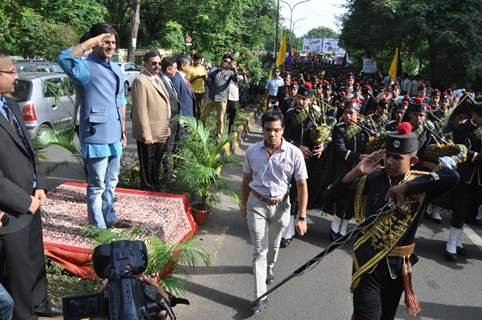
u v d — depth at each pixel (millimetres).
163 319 1803
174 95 6945
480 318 4387
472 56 20688
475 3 20531
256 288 4176
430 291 4840
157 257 3955
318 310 4328
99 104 4516
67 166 8156
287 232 5723
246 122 13227
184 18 30250
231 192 6336
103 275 1877
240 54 21719
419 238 6297
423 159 5309
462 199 5484
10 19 8109
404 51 25594
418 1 21297
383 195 3146
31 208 3012
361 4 27016
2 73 2961
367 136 5746
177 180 6617
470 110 5777
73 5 21203
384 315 3330
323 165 5844
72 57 4160
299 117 5988
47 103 9320
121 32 32125
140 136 5910
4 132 3021
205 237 5809
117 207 5574
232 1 29406
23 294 3172
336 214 5824
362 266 3117
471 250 5977
